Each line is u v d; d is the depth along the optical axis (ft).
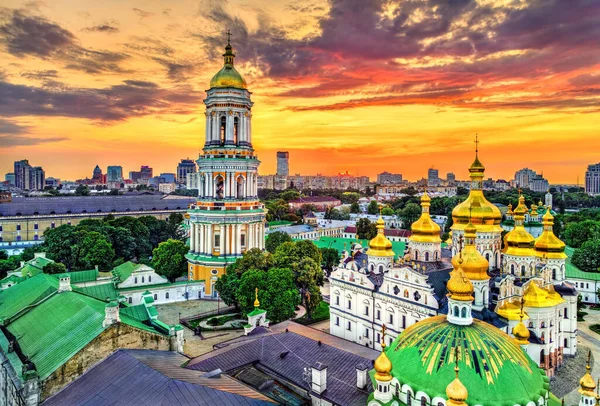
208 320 356.59
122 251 542.16
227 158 435.53
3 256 534.78
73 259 474.08
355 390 164.55
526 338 187.21
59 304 201.77
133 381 140.15
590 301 425.69
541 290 261.24
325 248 531.50
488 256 295.48
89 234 481.05
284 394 171.32
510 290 257.75
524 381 137.49
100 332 159.12
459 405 122.01
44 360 159.74
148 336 173.58
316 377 166.40
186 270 469.57
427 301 259.39
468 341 142.41
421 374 139.95
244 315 332.19
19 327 201.77
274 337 211.20
